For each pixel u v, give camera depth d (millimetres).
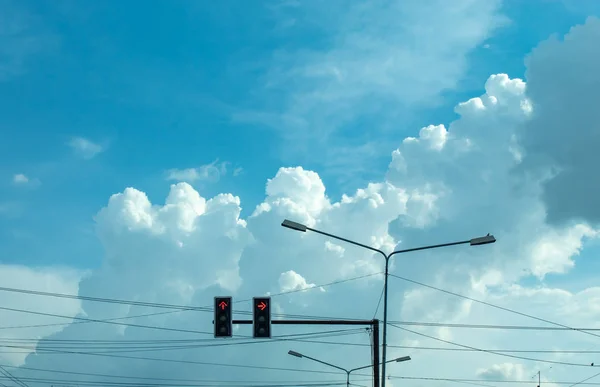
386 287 38969
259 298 33688
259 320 33500
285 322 34875
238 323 34500
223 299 33844
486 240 38906
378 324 38188
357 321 38125
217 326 33625
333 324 36938
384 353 37812
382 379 37594
